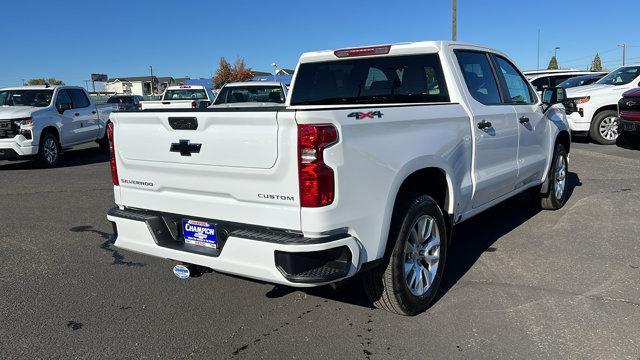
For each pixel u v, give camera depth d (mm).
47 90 13016
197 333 3699
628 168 9680
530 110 5676
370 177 3281
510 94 5441
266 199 3158
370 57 4984
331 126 3025
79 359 3371
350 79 5164
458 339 3523
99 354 3430
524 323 3715
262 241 3107
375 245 3377
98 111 14734
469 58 4895
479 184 4574
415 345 3465
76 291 4469
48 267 5078
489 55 5238
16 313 4043
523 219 6398
